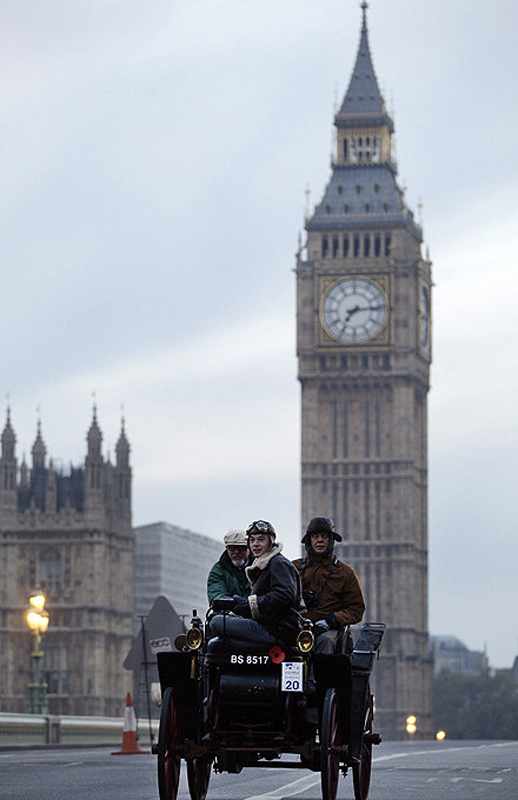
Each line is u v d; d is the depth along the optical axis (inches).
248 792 2443.4
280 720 1920.5
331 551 2078.0
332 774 1902.1
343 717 1952.5
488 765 3472.0
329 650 2003.0
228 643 1913.1
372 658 2004.2
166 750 1887.3
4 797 2252.7
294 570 1937.7
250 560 2068.2
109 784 2591.0
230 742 1914.4
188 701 1910.7
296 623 1918.1
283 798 2273.6
